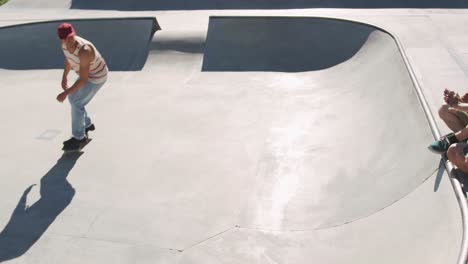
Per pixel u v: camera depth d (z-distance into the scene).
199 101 8.20
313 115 7.34
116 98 8.51
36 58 10.60
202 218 4.98
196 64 9.91
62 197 5.45
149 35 10.59
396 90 6.70
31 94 8.94
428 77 6.45
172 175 5.85
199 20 11.90
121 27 10.79
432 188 4.21
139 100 8.37
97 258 4.46
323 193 5.25
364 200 4.82
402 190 4.59
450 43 8.12
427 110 5.24
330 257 4.18
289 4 13.59
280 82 8.92
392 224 4.22
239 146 6.52
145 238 4.71
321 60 9.57
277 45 10.09
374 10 11.83
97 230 4.86
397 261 3.73
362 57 8.97
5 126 7.50
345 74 8.77
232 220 4.93
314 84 8.70
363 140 6.13
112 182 5.73
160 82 9.25
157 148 6.55
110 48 10.62
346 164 5.70
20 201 5.40
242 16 10.53
